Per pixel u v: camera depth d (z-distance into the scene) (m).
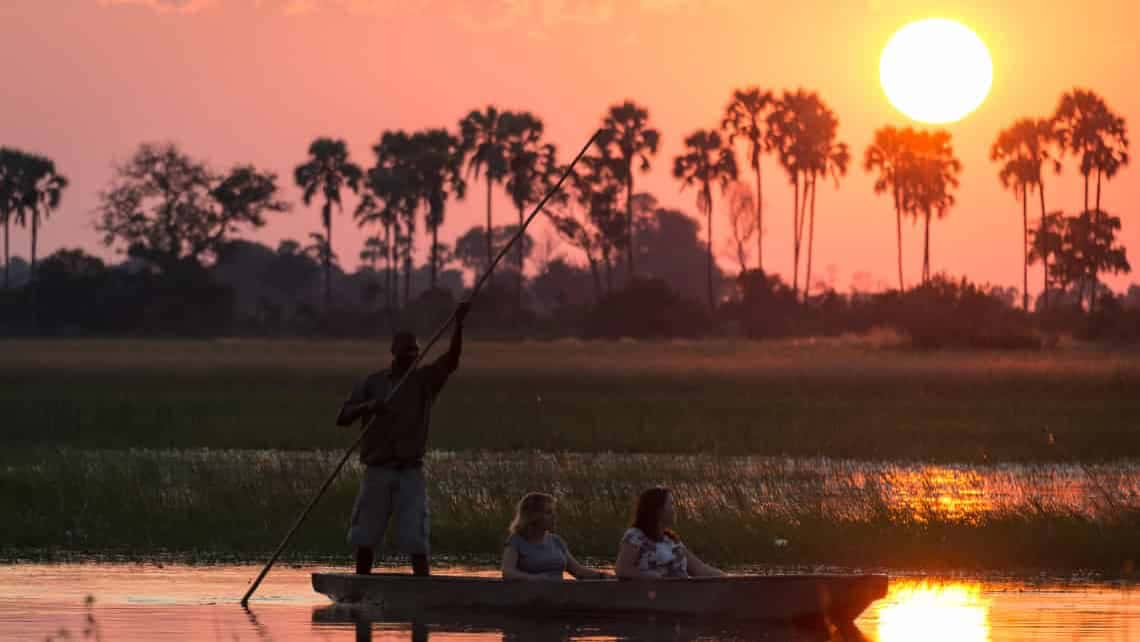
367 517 37.81
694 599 34.69
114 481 57.22
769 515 50.22
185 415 99.19
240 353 197.88
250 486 56.03
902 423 97.44
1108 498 53.66
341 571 42.88
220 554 45.56
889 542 46.12
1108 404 113.38
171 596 38.31
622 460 74.88
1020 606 37.22
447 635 33.25
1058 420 99.94
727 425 95.44
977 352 187.62
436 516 50.28
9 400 111.56
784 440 86.06
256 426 91.56
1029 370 148.75
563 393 126.00
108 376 147.12
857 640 32.97
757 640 32.84
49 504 52.56
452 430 91.25
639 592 34.97
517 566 36.28
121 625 34.16
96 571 42.25
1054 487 62.97
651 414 104.00
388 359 183.62
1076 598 38.59
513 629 34.12
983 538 46.38
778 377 144.50
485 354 192.50
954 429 93.06
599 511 51.09
